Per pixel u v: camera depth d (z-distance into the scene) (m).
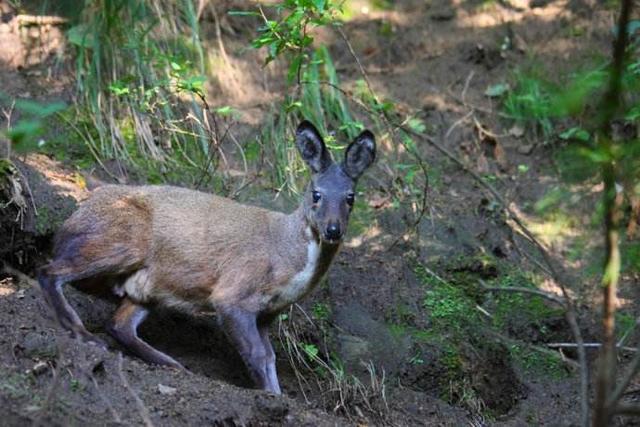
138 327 10.07
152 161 12.00
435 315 11.05
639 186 6.80
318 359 10.01
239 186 11.96
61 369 8.08
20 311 9.19
